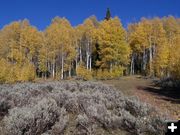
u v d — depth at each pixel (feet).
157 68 174.40
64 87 52.65
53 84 57.26
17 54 226.99
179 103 54.03
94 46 218.79
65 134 24.27
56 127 23.97
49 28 264.52
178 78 112.47
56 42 228.22
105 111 28.68
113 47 171.22
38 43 244.22
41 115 24.57
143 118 26.55
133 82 126.62
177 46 141.59
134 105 31.17
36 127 23.12
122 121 26.55
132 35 220.43
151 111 31.89
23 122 22.27
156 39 226.99
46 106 26.18
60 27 250.37
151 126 24.36
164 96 67.51
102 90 50.80
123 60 175.94
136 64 270.67
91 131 24.36
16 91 42.09
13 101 32.58
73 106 30.81
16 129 21.89
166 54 168.14
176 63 120.06
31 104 29.96
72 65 246.68
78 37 245.45
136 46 215.51
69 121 27.35
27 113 23.75
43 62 226.17
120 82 126.41
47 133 22.53
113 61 179.52
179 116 38.06
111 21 176.65
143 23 240.32
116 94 43.27
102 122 26.25
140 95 64.80
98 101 33.91
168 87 94.94
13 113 24.81
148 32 227.81
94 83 62.95
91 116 26.99
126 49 176.04
